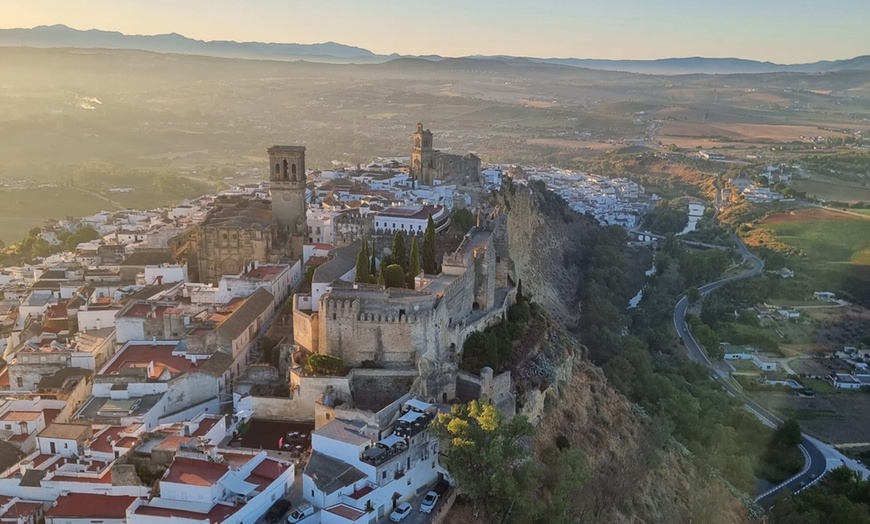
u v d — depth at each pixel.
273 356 162.00
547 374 182.75
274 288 192.50
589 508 150.50
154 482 117.38
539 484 134.75
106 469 121.19
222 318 172.88
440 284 167.75
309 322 156.75
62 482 118.31
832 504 189.38
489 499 127.06
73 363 160.88
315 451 125.62
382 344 151.50
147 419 140.12
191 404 151.75
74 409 150.12
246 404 146.75
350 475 119.88
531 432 129.25
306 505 113.69
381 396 147.62
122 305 185.50
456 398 153.88
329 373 146.38
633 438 194.62
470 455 123.88
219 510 108.62
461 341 169.00
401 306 151.62
